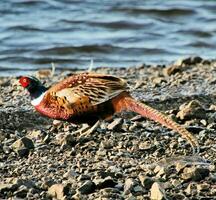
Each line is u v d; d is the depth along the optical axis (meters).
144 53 25.23
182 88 18.34
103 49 25.22
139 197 12.04
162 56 25.00
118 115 16.02
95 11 30.03
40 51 24.92
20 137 15.16
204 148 14.22
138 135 14.98
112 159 13.84
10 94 17.97
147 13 30.03
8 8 30.05
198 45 26.41
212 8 31.09
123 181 12.70
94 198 12.09
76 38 26.55
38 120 15.98
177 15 30.03
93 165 13.55
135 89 18.27
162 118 13.84
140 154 14.11
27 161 13.86
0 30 27.27
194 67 21.23
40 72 21.12
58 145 14.59
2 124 15.77
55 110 14.67
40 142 14.79
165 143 14.59
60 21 28.58
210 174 12.83
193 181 12.65
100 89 14.30
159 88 18.39
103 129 15.21
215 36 27.56
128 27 28.31
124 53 25.14
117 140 14.70
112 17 29.28
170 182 12.63
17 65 23.70
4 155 14.14
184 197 12.04
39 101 14.77
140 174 12.94
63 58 24.30
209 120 15.80
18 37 26.56
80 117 14.59
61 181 12.80
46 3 30.66
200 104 16.44
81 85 14.42
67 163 13.74
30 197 12.22
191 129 15.17
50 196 12.23
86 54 25.00
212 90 18.11
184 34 27.69
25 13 29.62
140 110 14.11
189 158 13.52
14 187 12.48
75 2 31.09
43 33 27.14
